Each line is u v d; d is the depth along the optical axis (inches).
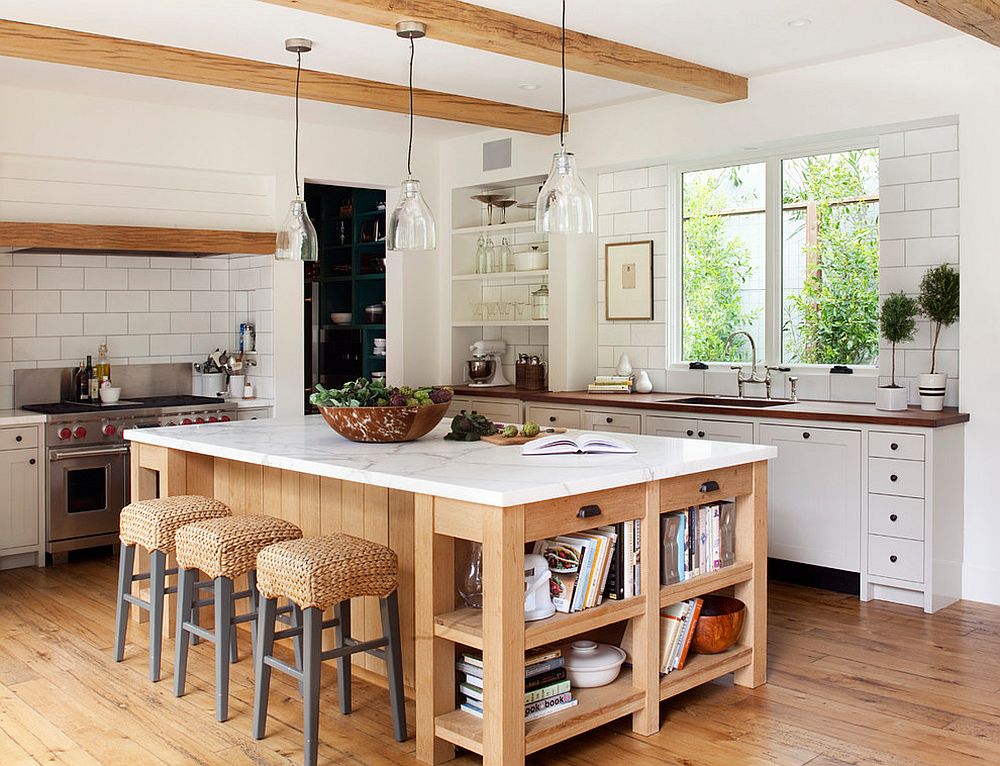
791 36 188.4
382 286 331.9
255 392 276.1
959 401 198.7
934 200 207.8
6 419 227.0
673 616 141.9
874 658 165.9
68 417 235.9
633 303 267.6
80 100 232.7
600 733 136.8
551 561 131.1
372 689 154.6
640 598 134.8
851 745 131.5
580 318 272.1
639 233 265.9
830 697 148.9
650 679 135.7
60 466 235.0
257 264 273.0
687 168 253.6
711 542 148.7
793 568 214.5
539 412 264.4
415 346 299.7
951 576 197.0
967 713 142.3
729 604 152.9
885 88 201.6
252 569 142.9
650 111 243.8
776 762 126.3
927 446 187.9
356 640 159.2
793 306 237.5
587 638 149.6
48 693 151.3
